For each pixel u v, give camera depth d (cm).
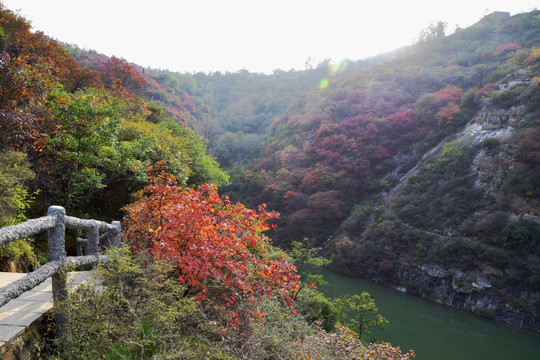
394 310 2391
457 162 3556
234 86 12588
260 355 376
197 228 437
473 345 1888
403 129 4691
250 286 440
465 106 4472
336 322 1517
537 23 5938
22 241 500
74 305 287
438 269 2800
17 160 543
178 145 1261
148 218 509
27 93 643
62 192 789
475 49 6456
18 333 238
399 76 6278
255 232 550
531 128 3088
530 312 2295
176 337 314
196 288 437
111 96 1677
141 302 316
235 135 7238
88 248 347
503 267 2559
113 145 822
